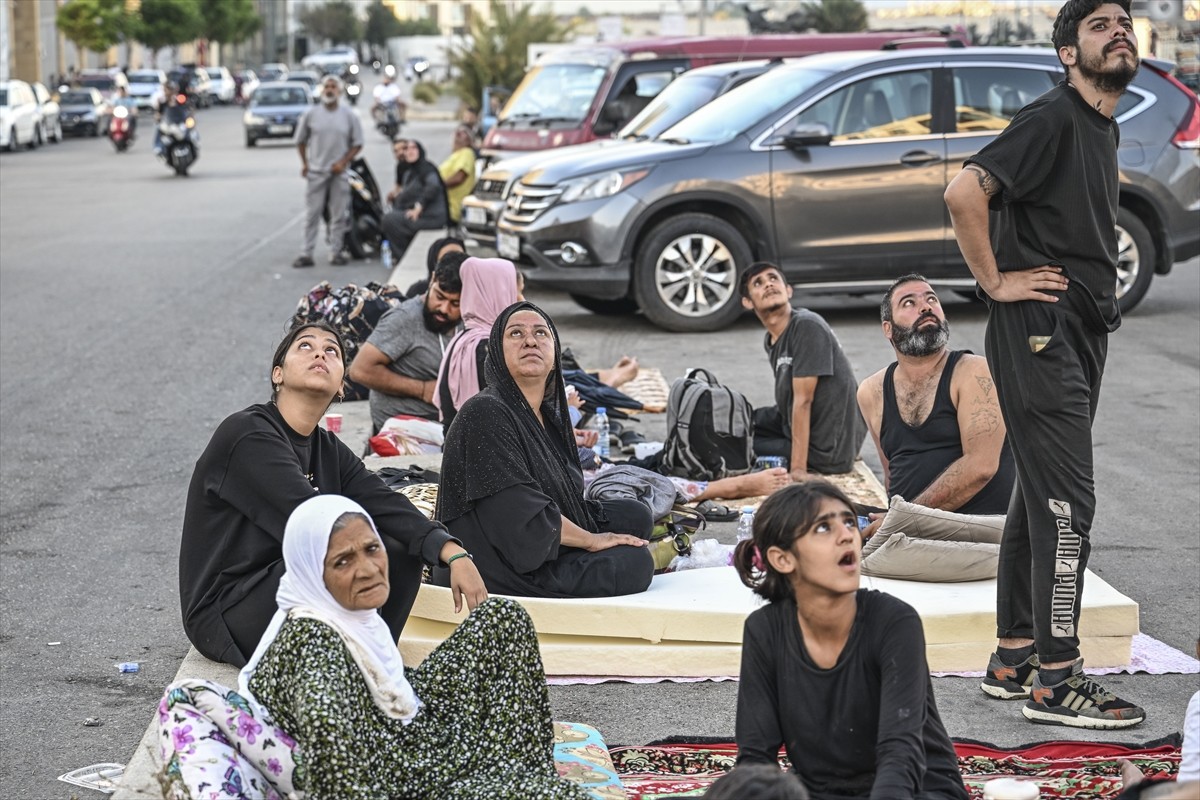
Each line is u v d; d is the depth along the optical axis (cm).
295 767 339
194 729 340
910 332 568
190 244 1869
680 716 481
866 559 551
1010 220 453
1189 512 718
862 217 1198
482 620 374
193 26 7500
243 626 458
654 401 927
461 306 711
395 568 466
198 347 1177
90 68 6894
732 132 1209
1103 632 510
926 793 340
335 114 1639
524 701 371
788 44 1664
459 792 350
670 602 514
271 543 460
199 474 462
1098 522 704
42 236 1962
